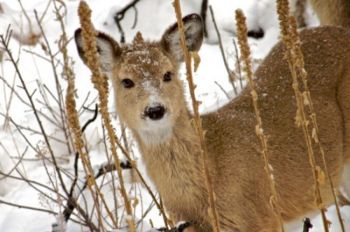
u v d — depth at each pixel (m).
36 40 17.52
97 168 12.66
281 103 11.11
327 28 11.93
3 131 14.41
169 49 10.66
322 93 11.24
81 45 10.51
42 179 13.37
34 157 13.98
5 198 13.02
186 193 10.26
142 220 10.65
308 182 11.11
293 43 7.59
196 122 7.75
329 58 11.51
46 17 18.05
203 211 10.27
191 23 10.77
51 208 11.85
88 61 7.46
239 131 10.52
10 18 17.83
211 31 17.67
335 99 11.41
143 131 10.24
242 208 10.25
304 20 16.44
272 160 10.66
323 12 14.16
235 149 10.30
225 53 17.09
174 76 10.27
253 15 17.50
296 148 10.91
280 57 11.69
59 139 14.41
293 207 11.11
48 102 15.44
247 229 10.34
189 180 10.18
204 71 16.69
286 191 10.91
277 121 10.92
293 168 10.89
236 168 10.21
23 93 15.80
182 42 7.51
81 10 7.29
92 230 10.11
